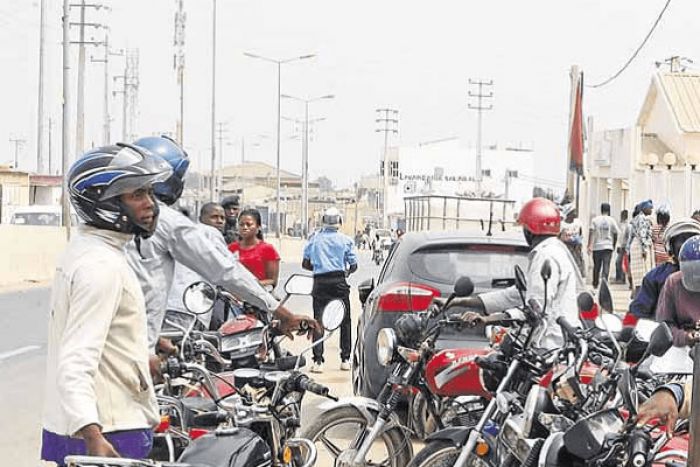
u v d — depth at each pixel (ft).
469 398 22.20
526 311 18.79
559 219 24.56
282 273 119.03
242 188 360.28
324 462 25.40
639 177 95.66
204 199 285.84
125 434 13.50
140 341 13.82
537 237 24.67
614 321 18.26
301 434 22.40
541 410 15.67
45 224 132.16
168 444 14.98
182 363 17.56
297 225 342.44
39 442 29.32
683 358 18.99
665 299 22.67
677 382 14.71
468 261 29.71
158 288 18.28
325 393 17.30
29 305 73.87
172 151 18.51
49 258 111.45
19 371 42.55
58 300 13.57
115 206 13.70
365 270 138.51
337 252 41.81
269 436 16.94
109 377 13.46
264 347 19.70
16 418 32.78
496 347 19.83
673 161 89.81
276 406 17.13
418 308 28.84
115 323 13.55
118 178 13.60
